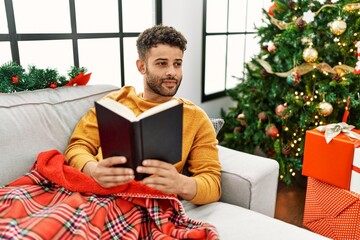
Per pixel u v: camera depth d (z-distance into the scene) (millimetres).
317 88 1845
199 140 1095
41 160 932
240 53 2900
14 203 768
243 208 1055
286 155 1965
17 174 950
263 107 2070
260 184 1122
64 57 1579
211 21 2432
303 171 1473
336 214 1378
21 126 985
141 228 843
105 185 775
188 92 2260
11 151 946
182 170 1107
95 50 1728
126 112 666
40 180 909
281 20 1922
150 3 1965
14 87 1137
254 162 1195
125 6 1835
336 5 1646
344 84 1677
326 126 1425
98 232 754
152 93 1049
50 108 1097
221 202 1109
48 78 1214
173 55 973
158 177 749
